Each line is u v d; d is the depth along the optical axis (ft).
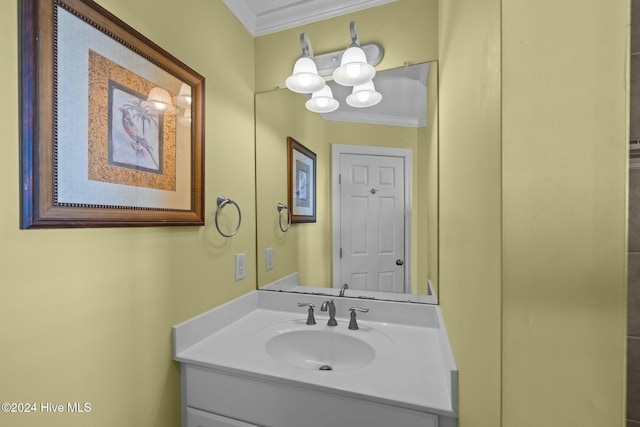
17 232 1.98
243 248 4.55
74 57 2.26
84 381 2.39
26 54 1.99
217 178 3.99
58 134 2.15
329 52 4.55
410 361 3.16
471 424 1.93
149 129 2.93
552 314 1.27
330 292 4.68
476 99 1.76
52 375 2.18
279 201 4.92
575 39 1.22
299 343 4.03
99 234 2.50
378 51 4.21
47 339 2.14
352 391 2.64
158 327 3.09
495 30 1.38
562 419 1.26
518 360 1.30
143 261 2.92
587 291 1.23
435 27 4.03
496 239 1.40
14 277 1.97
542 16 1.26
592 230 1.22
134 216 2.75
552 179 1.25
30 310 2.05
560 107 1.24
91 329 2.44
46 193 2.08
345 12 4.45
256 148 4.94
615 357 1.21
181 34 3.40
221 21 4.12
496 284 1.40
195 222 3.51
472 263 1.88
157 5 3.09
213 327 3.83
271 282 4.91
